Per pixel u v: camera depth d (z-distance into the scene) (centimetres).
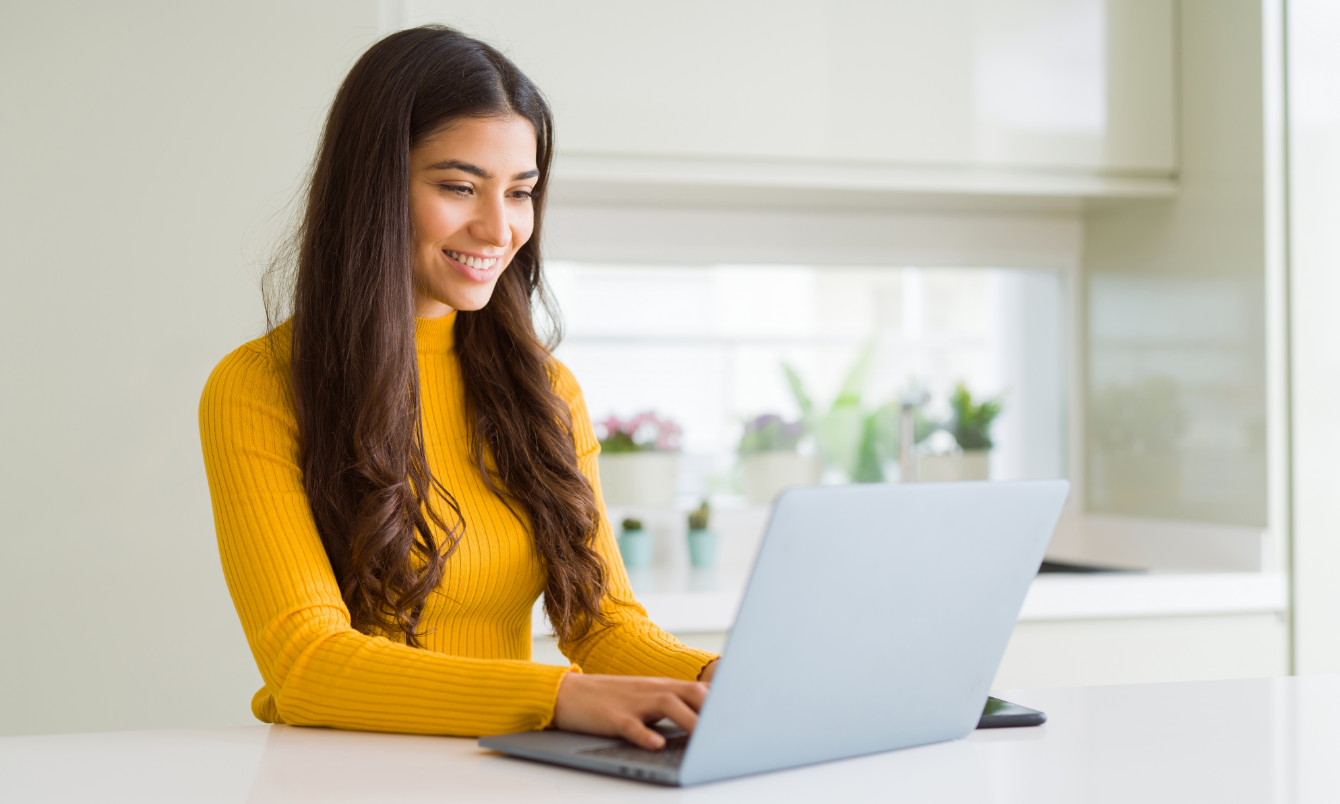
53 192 178
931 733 78
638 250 253
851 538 67
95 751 76
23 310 177
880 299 271
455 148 107
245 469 100
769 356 266
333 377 106
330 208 109
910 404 272
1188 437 239
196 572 181
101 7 180
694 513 233
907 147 222
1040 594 204
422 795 64
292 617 91
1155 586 210
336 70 185
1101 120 232
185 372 181
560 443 120
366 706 83
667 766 67
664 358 261
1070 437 274
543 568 117
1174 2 236
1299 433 217
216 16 182
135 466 180
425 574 104
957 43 225
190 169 181
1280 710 90
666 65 213
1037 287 277
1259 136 218
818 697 69
